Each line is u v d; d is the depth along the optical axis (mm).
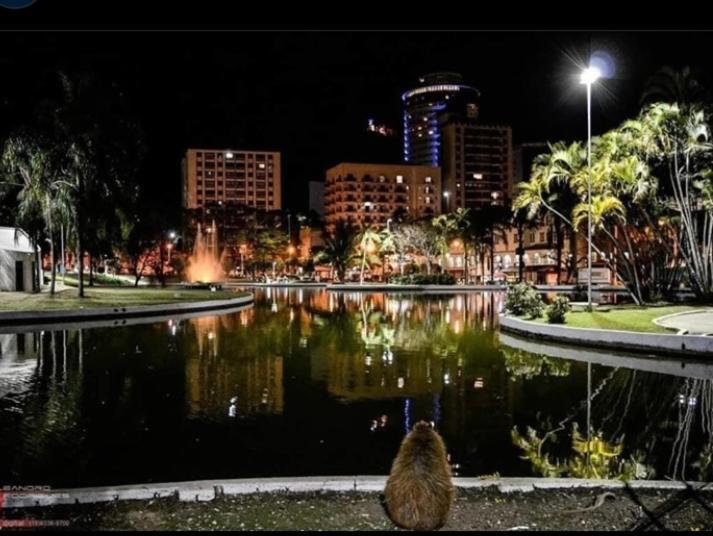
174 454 9273
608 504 6586
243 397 13266
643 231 39156
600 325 24000
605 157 34594
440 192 183875
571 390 14227
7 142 37656
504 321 27828
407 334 26062
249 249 123438
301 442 9898
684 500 6703
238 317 35375
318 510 6402
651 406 12656
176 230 84188
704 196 35219
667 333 20828
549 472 8641
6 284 47344
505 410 12203
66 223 40375
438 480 5926
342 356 19422
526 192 38188
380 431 10570
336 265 98312
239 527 6004
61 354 19891
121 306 35188
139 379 15391
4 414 11727
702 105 33875
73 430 10609
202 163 199000
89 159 38719
